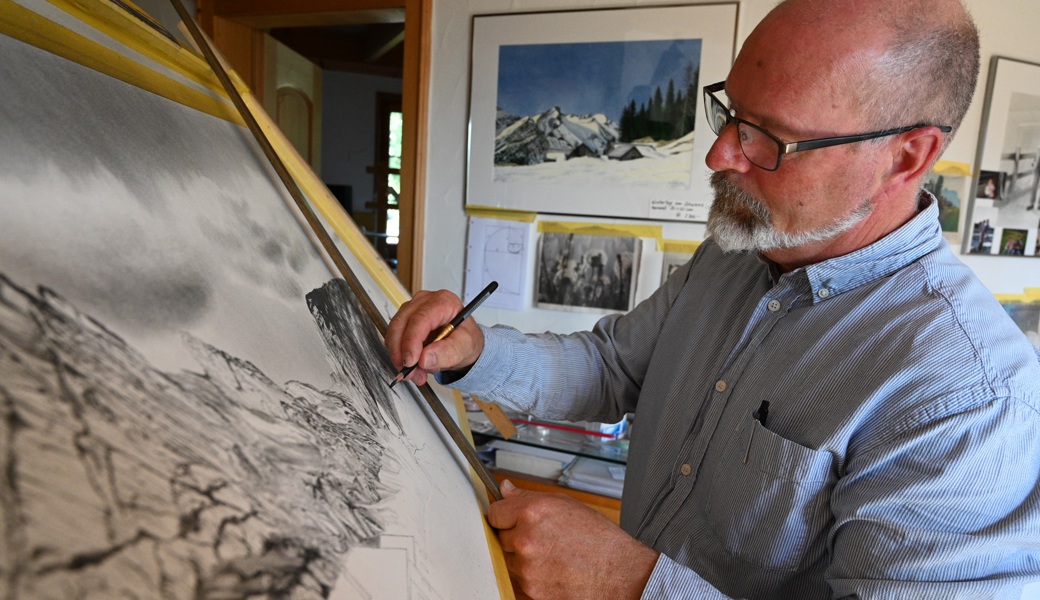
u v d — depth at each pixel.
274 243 0.52
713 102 0.73
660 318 0.93
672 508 0.75
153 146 0.42
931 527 0.53
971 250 1.56
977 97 1.50
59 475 0.23
